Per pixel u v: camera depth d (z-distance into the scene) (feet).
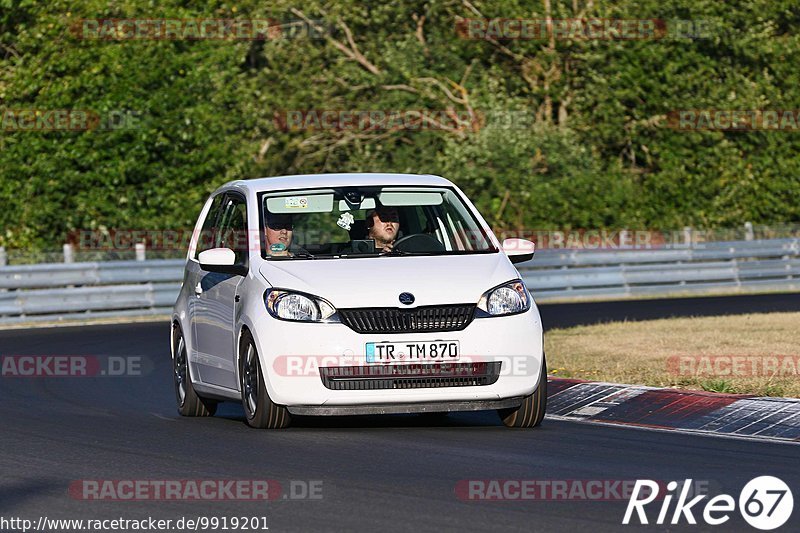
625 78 368.48
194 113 321.93
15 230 315.78
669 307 268.00
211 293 119.03
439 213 117.80
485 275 108.06
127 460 95.50
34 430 112.98
